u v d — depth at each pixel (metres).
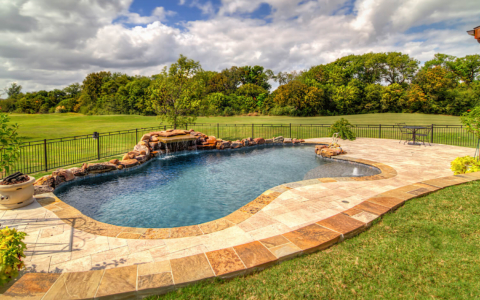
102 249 3.74
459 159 7.63
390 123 27.19
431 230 3.95
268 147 15.58
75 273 3.01
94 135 10.84
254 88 64.00
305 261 3.33
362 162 9.98
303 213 4.97
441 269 3.02
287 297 2.65
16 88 74.31
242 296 2.69
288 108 49.38
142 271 3.05
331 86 55.47
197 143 15.14
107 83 66.88
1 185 5.09
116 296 2.65
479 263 3.09
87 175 8.77
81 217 4.96
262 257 3.32
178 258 3.33
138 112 55.53
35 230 4.38
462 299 2.52
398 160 10.16
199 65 16.86
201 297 2.67
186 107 16.89
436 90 45.72
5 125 4.52
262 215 4.91
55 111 67.44
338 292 2.71
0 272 2.63
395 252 3.42
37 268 3.22
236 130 21.70
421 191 5.76
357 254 3.44
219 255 3.39
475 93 41.94
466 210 4.57
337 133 12.84
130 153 11.02
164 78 16.55
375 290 2.72
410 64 53.91
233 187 7.76
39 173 8.54
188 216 5.66
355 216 4.53
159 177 8.96
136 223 5.30
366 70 59.53
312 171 9.52
